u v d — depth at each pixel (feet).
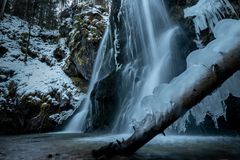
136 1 34.24
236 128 19.58
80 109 45.57
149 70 30.07
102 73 45.09
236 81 11.44
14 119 42.01
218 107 13.57
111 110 32.12
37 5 87.45
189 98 9.46
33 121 41.68
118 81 33.09
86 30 54.29
